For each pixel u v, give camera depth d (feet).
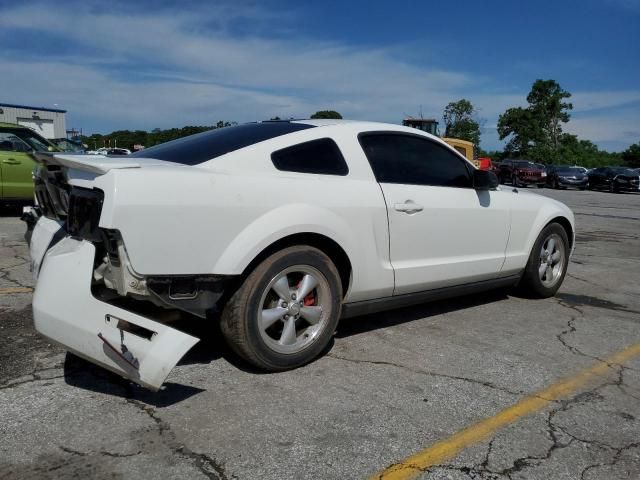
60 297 9.10
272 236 10.38
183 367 11.16
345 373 11.21
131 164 9.47
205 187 9.84
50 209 11.65
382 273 12.59
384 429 9.05
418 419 9.44
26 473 7.58
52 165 10.56
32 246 11.51
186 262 9.58
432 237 13.64
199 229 9.67
